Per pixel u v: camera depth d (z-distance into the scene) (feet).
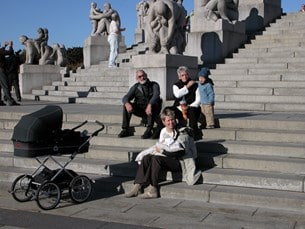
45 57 67.72
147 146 27.17
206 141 26.07
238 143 25.40
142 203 21.63
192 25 52.08
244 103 37.17
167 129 22.98
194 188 22.15
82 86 57.88
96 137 28.48
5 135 31.45
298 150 23.80
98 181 24.09
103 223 18.94
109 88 53.16
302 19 61.41
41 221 19.29
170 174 23.73
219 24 50.34
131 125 29.50
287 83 40.22
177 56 37.32
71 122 31.76
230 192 21.33
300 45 50.19
